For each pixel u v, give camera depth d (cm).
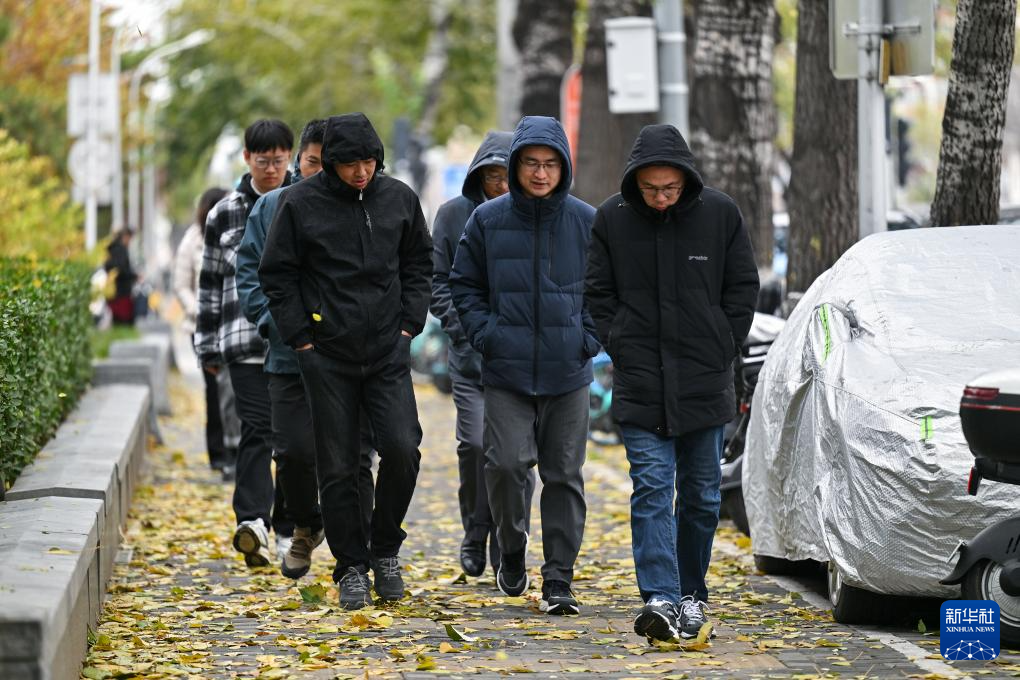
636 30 3175
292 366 1953
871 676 1523
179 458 3584
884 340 1842
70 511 1759
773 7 3681
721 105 3638
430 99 9569
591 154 4525
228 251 2273
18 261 2836
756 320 2720
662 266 1680
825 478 1788
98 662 1559
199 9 10662
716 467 1716
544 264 1809
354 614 1772
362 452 2003
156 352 4562
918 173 10231
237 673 1545
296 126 10675
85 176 5550
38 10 6150
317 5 10331
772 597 1998
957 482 1623
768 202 3681
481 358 1991
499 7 6562
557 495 1847
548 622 1797
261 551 2198
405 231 1858
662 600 1653
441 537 2531
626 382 1683
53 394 2497
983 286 1905
